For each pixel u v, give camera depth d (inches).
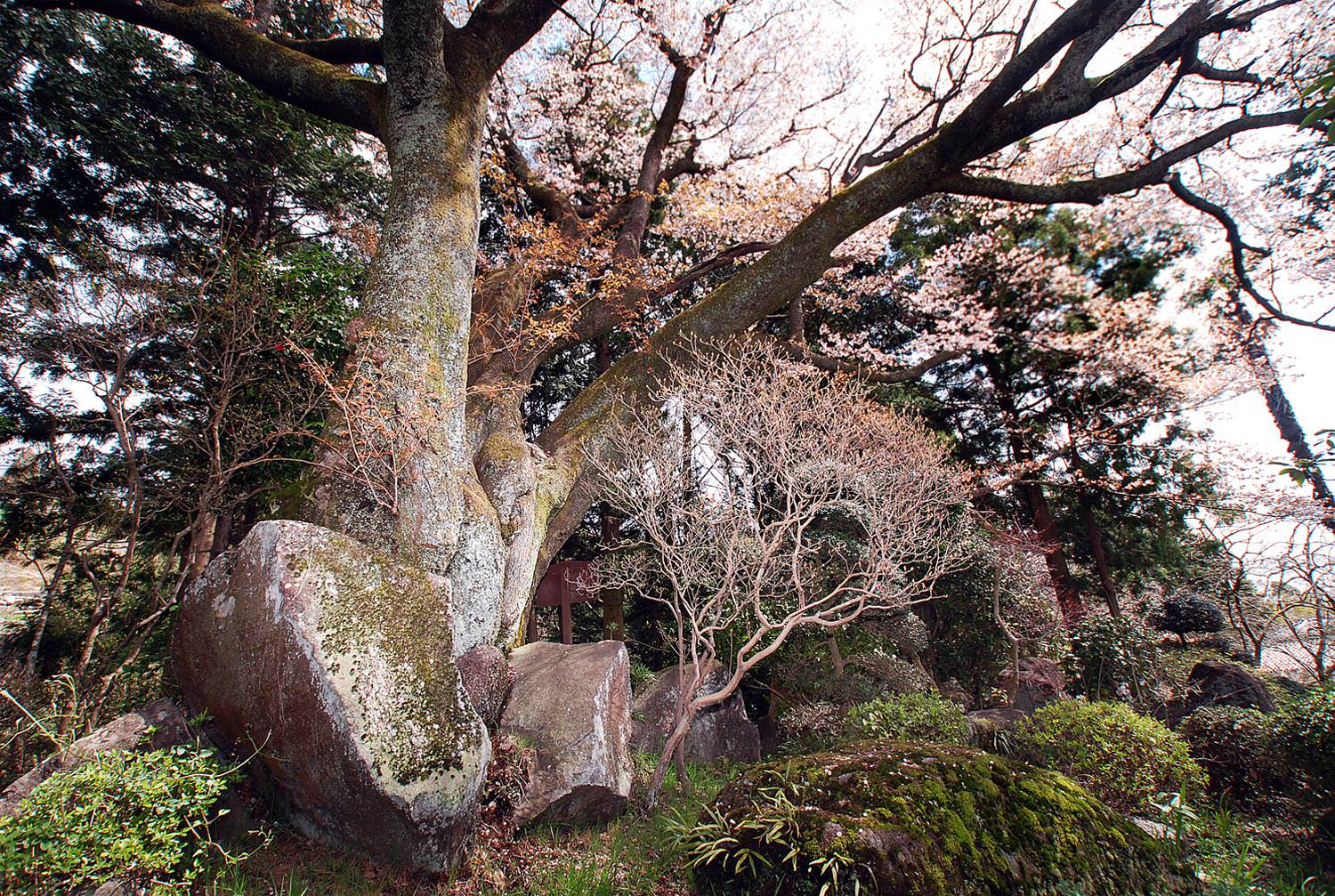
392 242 199.6
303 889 109.7
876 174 272.4
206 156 295.3
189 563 188.4
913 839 97.3
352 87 233.3
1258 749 166.1
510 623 199.3
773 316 442.9
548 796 142.4
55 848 81.9
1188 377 426.6
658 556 249.6
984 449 493.4
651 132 465.7
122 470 235.5
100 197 291.1
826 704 235.5
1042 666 310.0
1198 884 111.3
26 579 284.2
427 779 114.7
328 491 166.6
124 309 183.2
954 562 274.7
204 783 100.0
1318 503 319.9
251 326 205.2
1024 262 451.5
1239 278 365.7
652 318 426.9
